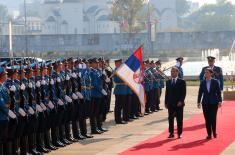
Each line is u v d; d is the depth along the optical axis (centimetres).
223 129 2703
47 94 2256
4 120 1975
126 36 14862
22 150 2155
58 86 2328
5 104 1972
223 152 2133
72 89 2444
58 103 2330
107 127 2914
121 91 3058
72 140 2466
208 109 2447
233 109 3547
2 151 2030
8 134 2031
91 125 2684
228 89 4562
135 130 2780
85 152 2216
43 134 2259
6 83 2041
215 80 2455
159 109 3666
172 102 2481
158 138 2500
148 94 3456
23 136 2147
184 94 2481
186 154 2106
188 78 6756
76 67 2541
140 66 2688
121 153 2159
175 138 2484
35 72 2202
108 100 3114
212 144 2311
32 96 2138
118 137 2566
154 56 13500
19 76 2103
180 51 15362
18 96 2061
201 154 2100
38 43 14712
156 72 3591
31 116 2152
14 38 14475
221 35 15488
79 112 2505
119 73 2688
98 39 14975
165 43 15500
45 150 2255
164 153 2133
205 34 15512
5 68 2047
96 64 2702
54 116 2317
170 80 2494
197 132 2652
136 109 3262
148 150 2205
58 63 2342
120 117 3047
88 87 2581
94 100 2677
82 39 15000
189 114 3422
